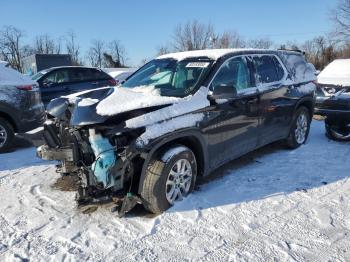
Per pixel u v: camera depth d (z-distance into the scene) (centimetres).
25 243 343
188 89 439
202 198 428
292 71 612
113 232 359
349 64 771
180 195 414
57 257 321
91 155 379
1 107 638
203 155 435
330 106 672
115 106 384
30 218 391
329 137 703
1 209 414
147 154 372
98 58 5719
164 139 382
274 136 570
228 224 369
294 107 600
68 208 413
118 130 362
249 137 508
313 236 344
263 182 477
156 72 500
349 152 609
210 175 505
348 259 308
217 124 445
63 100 435
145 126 373
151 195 379
